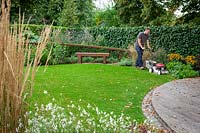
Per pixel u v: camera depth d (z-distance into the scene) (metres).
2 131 2.26
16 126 2.29
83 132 2.97
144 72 9.18
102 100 5.49
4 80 2.23
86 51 13.16
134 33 12.85
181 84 7.07
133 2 17.23
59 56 11.29
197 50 10.95
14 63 2.24
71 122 2.98
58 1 19.45
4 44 2.20
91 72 8.90
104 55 11.79
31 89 2.38
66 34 14.13
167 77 8.50
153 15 13.09
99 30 14.62
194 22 11.35
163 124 4.16
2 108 2.26
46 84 6.84
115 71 9.20
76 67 10.05
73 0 18.84
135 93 6.17
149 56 10.31
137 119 4.37
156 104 5.07
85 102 5.28
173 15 12.23
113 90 6.40
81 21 20.94
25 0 13.05
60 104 4.80
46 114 3.20
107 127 3.13
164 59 10.23
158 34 11.80
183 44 11.20
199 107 4.90
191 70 8.91
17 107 2.29
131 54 11.09
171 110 4.70
